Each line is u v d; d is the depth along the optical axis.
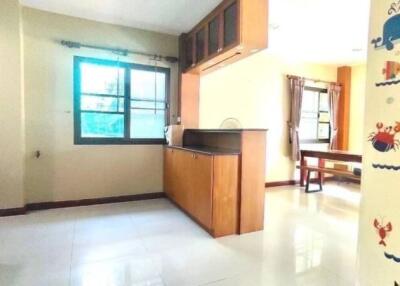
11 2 3.21
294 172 5.60
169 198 4.09
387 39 0.81
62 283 1.89
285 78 5.43
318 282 1.97
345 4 3.10
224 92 4.75
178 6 3.27
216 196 2.76
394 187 0.79
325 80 5.92
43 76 3.51
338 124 6.07
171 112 4.33
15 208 3.32
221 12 3.05
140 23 3.84
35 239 2.62
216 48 3.18
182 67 4.20
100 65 3.85
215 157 2.75
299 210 3.73
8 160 3.27
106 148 3.90
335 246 2.58
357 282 0.95
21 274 2.00
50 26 3.53
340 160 4.56
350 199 4.33
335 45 4.55
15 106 3.28
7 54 3.22
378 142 0.84
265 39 2.74
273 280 1.99
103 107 3.90
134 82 4.09
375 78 0.85
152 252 2.40
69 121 3.68
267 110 5.25
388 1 0.81
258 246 2.56
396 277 0.79
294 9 3.23
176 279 1.97
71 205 3.72
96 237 2.71
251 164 2.91
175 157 3.77
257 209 2.96
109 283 1.91
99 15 3.60
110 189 3.95
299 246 2.58
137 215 3.41
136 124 4.13
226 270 2.12
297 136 5.44
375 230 0.85
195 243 2.61
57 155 3.63
